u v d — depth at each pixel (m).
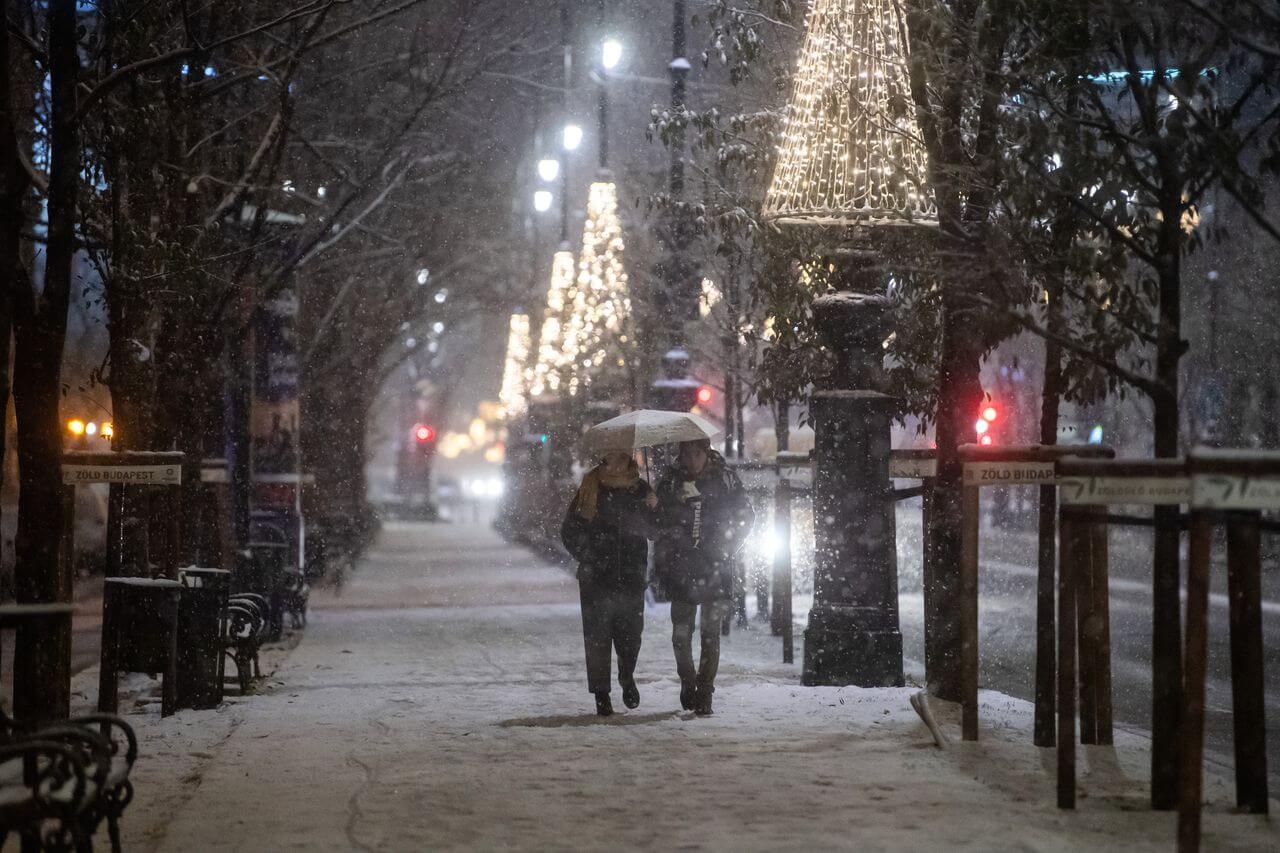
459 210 76.19
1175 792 15.91
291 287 52.34
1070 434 72.62
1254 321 67.00
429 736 21.72
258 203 37.78
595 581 23.58
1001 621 43.12
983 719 22.23
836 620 26.42
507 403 102.25
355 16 46.97
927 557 25.94
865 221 25.91
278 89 39.50
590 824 15.48
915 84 22.41
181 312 33.75
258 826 15.68
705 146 31.58
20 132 31.70
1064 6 19.66
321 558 61.62
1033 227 22.94
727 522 23.41
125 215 30.75
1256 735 15.79
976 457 19.88
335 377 87.69
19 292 19.75
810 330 30.77
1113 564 66.94
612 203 55.06
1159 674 15.94
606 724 22.61
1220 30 18.03
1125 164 19.64
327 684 29.50
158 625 25.02
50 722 13.93
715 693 25.84
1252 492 13.30
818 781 17.56
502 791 17.33
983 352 25.73
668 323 43.84
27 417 19.88
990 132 22.39
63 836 12.84
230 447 47.47
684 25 43.72
